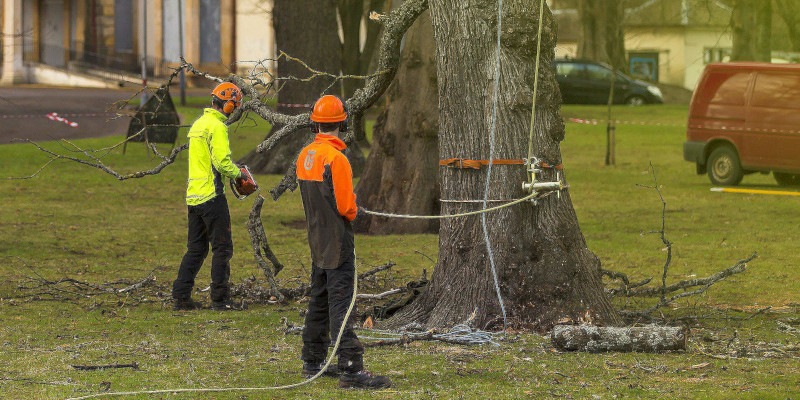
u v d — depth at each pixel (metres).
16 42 89.12
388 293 13.48
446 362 10.23
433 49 22.61
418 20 22.89
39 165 35.66
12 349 10.79
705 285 13.67
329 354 10.40
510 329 11.68
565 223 11.99
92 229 22.00
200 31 93.00
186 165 37.19
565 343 10.75
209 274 16.92
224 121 13.76
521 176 11.88
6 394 8.80
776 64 30.47
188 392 9.01
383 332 11.84
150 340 11.51
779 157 30.22
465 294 12.03
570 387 9.18
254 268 17.48
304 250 19.78
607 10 71.00
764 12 62.12
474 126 12.03
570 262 11.88
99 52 94.56
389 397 8.85
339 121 9.31
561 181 11.98
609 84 69.44
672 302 14.50
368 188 23.55
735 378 9.58
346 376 9.20
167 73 93.44
